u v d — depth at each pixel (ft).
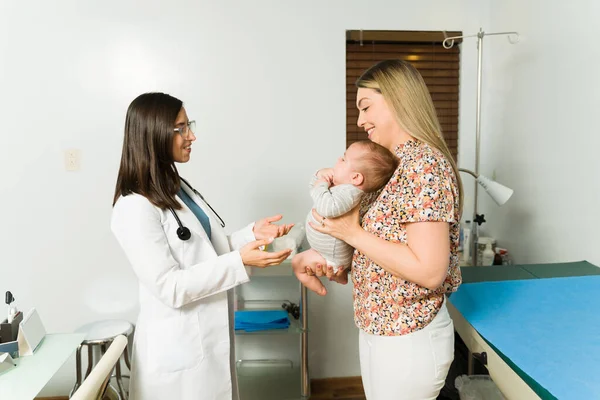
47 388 8.06
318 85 7.82
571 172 5.98
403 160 3.59
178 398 4.53
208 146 7.79
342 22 7.75
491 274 5.54
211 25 7.55
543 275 5.40
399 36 7.91
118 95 7.54
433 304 3.62
